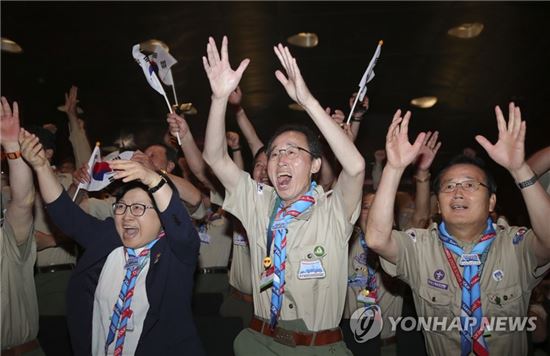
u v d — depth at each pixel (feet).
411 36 25.13
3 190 10.93
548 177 9.47
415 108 37.04
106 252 8.66
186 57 27.81
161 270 8.22
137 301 8.22
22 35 24.76
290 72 7.77
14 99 32.71
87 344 8.39
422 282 8.62
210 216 14.26
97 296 8.43
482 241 8.43
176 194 8.05
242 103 35.78
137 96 34.37
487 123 39.06
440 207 8.54
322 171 12.00
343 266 8.23
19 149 8.62
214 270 14.16
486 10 22.20
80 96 34.06
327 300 8.09
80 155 15.14
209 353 10.61
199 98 34.86
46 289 13.05
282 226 8.28
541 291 10.89
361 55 27.73
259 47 26.48
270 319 8.03
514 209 25.12
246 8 22.26
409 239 8.71
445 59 28.30
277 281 8.05
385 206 7.82
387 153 7.78
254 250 8.59
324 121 7.74
